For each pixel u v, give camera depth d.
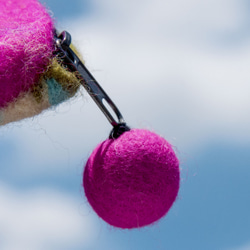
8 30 0.23
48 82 0.23
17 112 0.23
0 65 0.23
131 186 0.23
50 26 0.23
